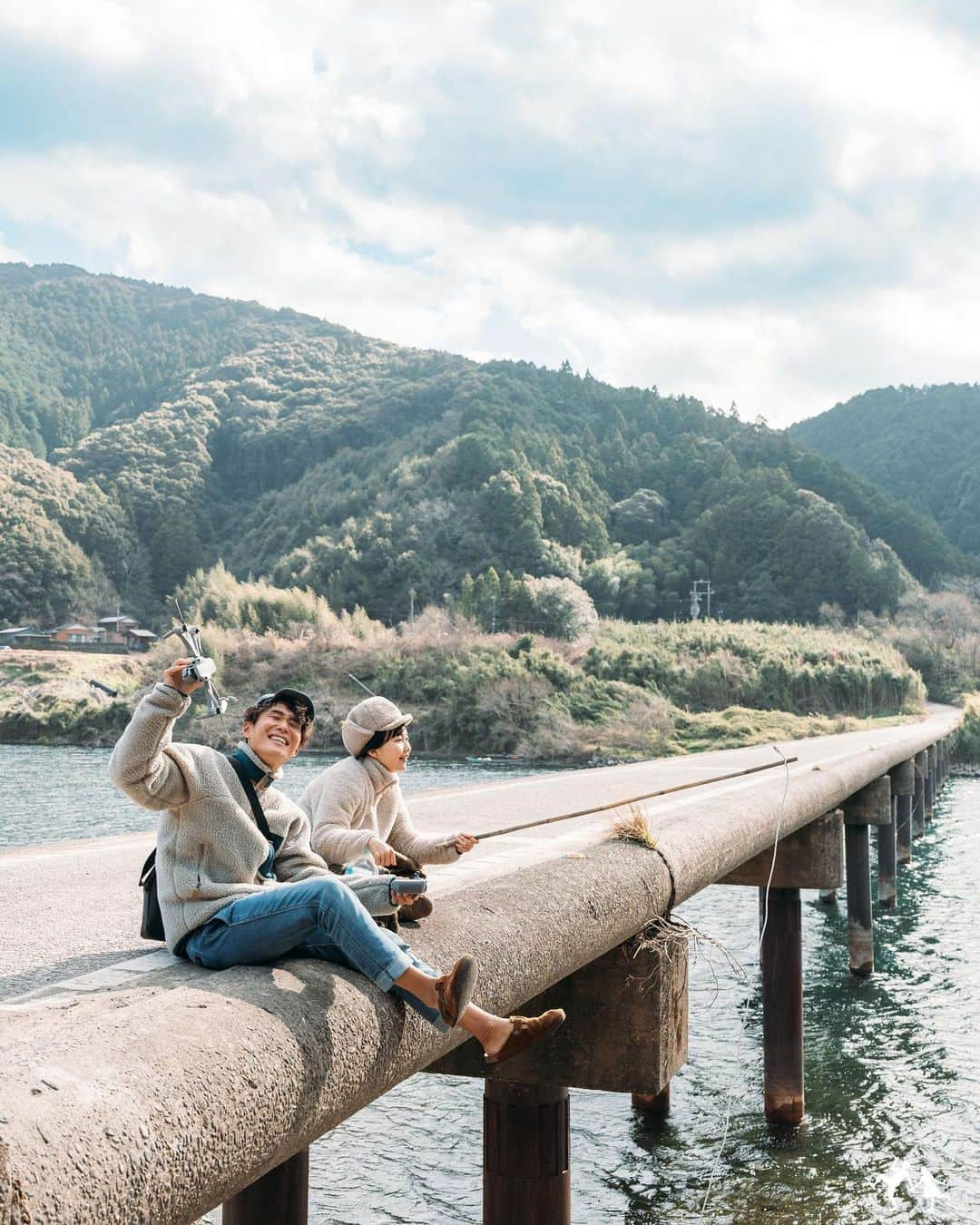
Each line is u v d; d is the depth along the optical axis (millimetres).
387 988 3162
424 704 92062
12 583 152750
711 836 6895
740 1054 11992
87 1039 2387
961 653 105625
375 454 198750
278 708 3734
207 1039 2492
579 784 14992
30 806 39906
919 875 24938
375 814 4551
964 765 61000
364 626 118438
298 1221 4848
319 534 167750
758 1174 9055
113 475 195625
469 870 6539
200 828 3549
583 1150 9531
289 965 3170
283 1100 2555
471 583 123188
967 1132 9914
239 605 122562
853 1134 9883
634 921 5285
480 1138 9641
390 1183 8734
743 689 86188
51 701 97750
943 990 14812
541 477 162000
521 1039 3318
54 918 5680
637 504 171375
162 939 3678
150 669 106625
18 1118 1912
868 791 15750
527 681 87250
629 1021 5430
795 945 10242
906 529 164250
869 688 84125
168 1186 2109
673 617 142000
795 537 140500
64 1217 1825
